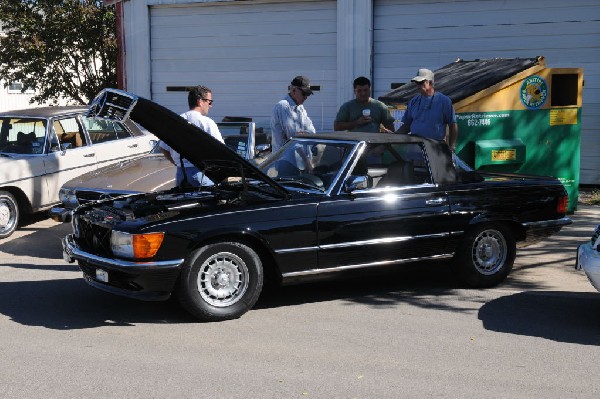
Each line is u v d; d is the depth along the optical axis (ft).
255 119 48.75
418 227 22.07
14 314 20.83
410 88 33.58
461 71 34.71
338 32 45.29
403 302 22.07
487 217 22.91
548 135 32.96
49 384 15.64
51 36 54.08
